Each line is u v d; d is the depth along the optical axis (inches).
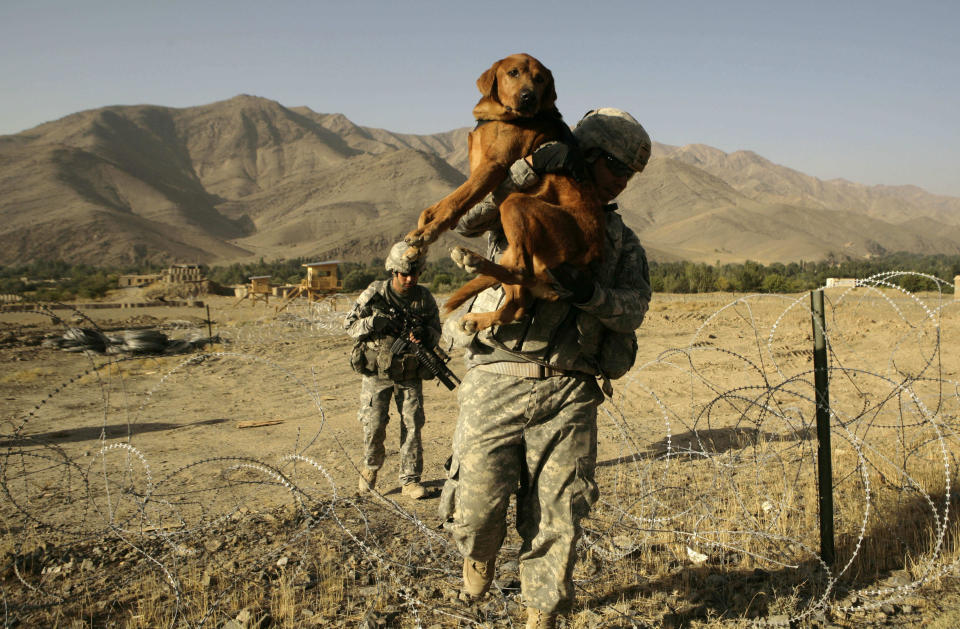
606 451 272.8
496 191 110.3
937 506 192.7
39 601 144.9
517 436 113.3
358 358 212.2
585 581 153.2
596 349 116.0
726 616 137.9
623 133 113.3
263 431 324.8
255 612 138.9
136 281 2561.5
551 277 101.9
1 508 206.1
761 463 236.2
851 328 692.7
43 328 954.7
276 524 189.6
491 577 126.1
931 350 535.8
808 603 141.0
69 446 294.7
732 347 587.5
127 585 152.8
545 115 109.9
